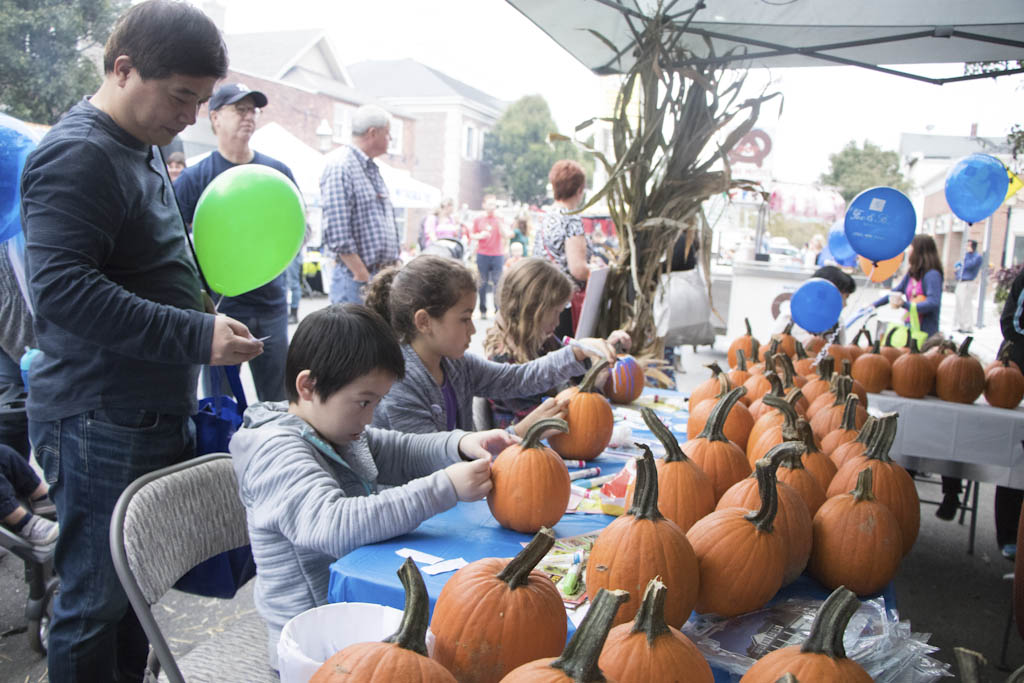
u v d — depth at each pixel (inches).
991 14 127.4
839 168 1697.8
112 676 74.6
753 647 49.4
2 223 80.5
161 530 65.5
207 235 79.3
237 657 68.9
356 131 173.3
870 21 135.6
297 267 441.1
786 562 54.0
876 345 164.7
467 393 103.1
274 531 62.6
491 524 69.1
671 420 117.3
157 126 69.7
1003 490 149.9
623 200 160.9
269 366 143.9
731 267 429.7
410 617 37.8
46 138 66.2
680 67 150.1
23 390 123.9
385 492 63.2
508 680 34.2
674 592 48.8
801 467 66.7
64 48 325.7
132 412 70.9
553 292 114.7
